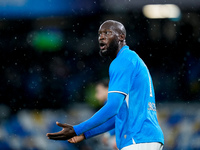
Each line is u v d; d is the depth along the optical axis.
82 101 45.38
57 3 47.62
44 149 30.02
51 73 48.06
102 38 11.62
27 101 46.00
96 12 48.59
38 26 49.31
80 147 26.73
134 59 11.14
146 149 10.71
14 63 48.97
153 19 49.56
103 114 10.55
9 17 47.38
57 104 45.31
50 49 49.44
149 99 11.17
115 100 10.58
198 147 28.70
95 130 12.48
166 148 28.84
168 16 49.25
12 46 49.34
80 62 49.09
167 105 36.19
